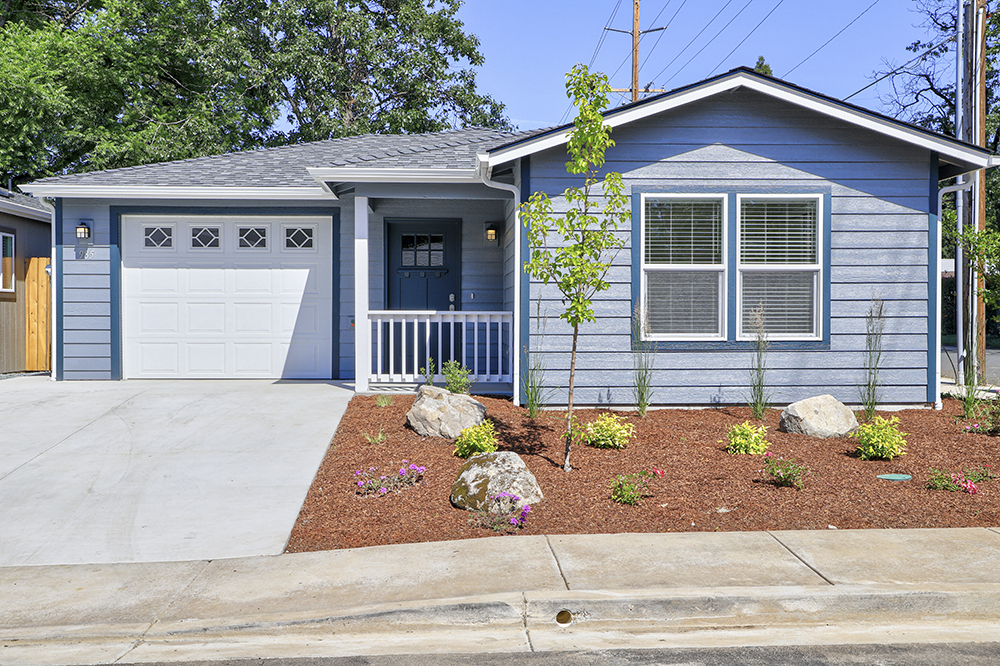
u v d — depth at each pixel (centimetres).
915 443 753
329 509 577
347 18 2380
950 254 1827
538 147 864
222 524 549
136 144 2070
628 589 422
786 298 913
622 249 901
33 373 1255
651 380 908
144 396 945
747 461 686
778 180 906
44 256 1362
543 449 723
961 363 1166
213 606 412
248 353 1135
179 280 1127
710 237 909
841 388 915
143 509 578
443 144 1304
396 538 520
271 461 689
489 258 1165
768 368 911
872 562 464
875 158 908
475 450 684
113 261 1104
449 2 2697
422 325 1158
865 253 912
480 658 365
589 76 647
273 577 452
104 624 393
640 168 901
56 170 2105
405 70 2469
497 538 514
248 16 2448
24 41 1983
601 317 904
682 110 900
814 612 412
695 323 912
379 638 388
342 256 1135
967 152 875
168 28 2328
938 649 375
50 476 650
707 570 451
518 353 909
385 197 966
